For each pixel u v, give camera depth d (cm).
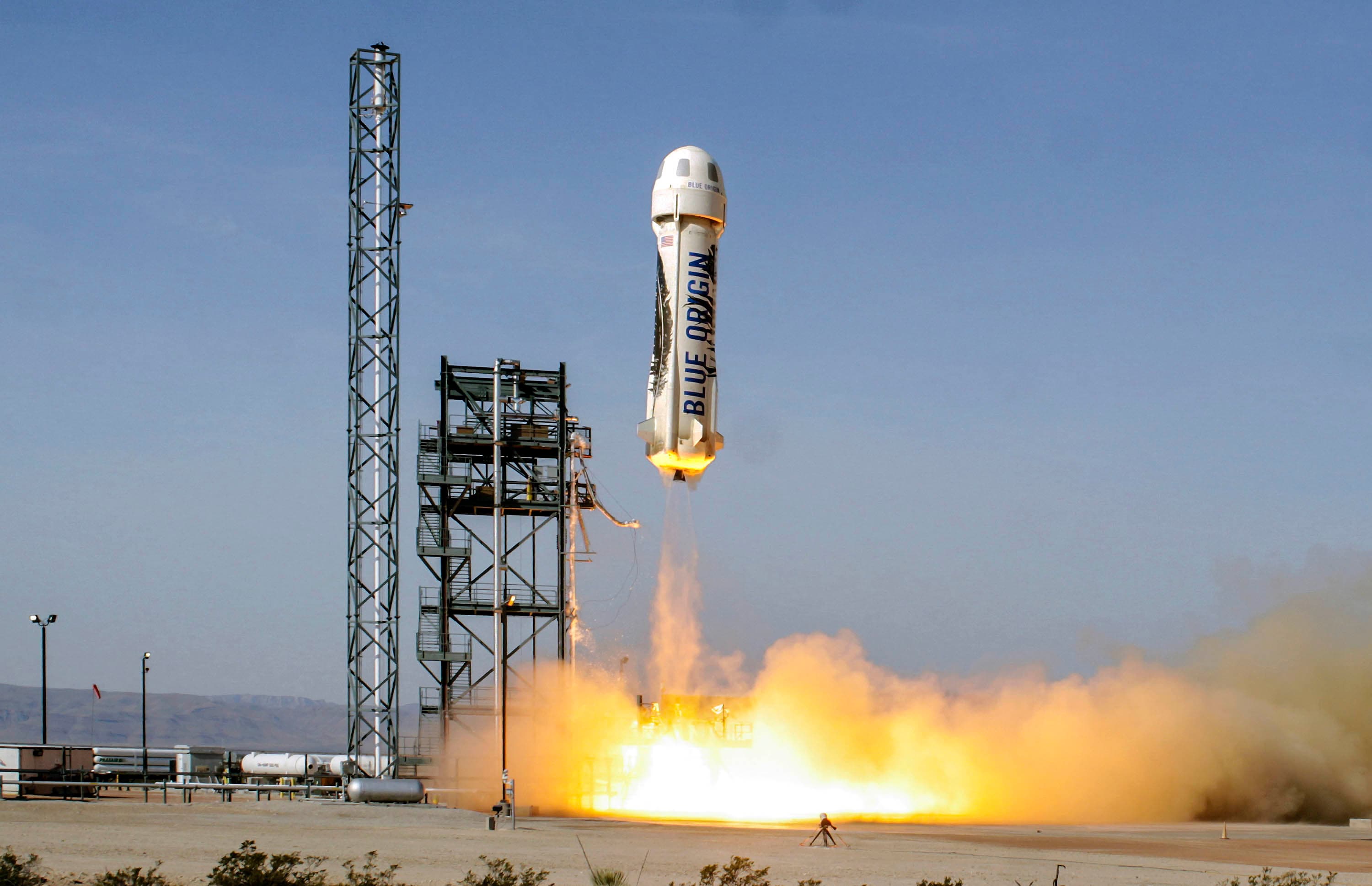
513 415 8006
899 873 4172
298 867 3875
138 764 11144
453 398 8012
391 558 7331
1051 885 3962
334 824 5522
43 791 7112
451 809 6562
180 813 5844
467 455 8106
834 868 4284
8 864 3341
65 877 3503
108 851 4184
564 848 4722
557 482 8050
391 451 7406
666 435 6675
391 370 7469
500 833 5366
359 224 7569
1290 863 4878
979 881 4019
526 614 7925
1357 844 5828
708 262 6812
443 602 7912
